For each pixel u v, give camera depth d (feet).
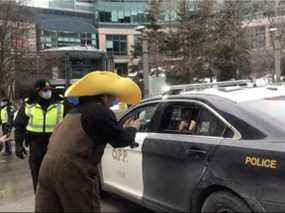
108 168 23.49
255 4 135.33
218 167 16.75
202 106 18.56
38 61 98.12
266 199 15.30
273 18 128.98
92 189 13.62
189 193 17.85
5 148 47.75
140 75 166.30
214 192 17.02
